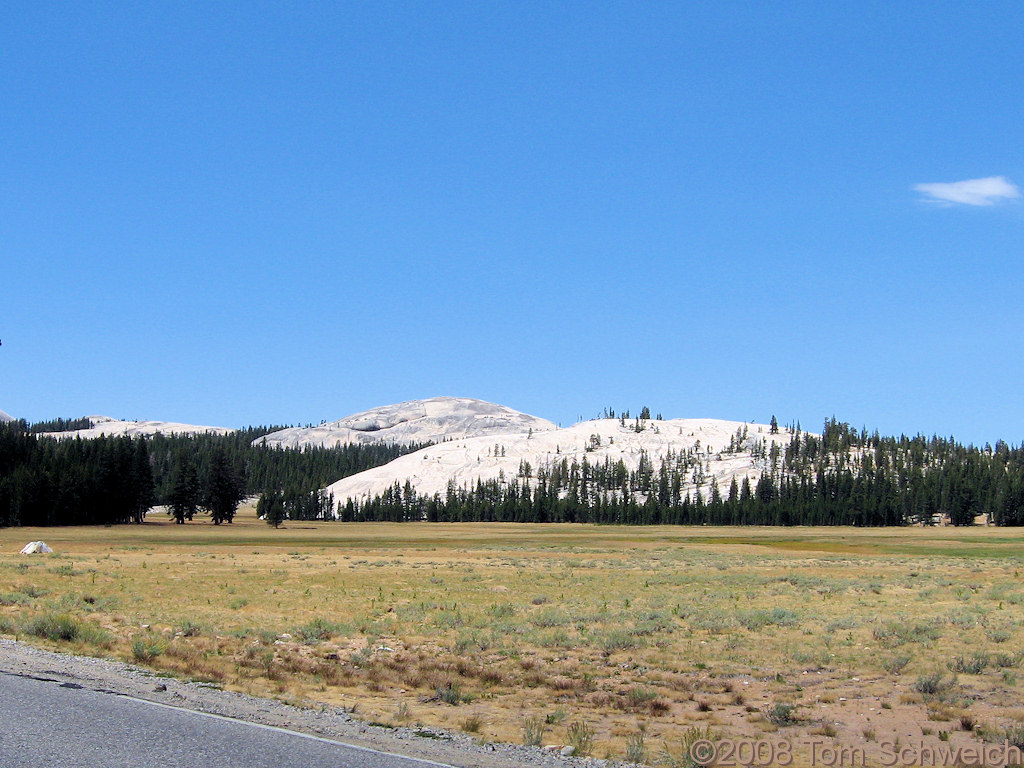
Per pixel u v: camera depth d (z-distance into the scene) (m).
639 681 21.09
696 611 34.41
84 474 158.00
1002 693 19.67
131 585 42.84
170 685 16.14
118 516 167.88
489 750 12.80
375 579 50.31
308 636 26.69
